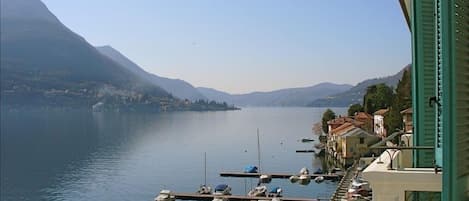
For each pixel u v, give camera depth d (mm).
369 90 111938
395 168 5895
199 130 194125
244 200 53938
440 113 4789
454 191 4289
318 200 50719
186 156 106062
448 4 4305
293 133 170250
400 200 5562
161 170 85812
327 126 111562
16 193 68250
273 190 59094
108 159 101750
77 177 80188
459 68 4395
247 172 77062
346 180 52750
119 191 68188
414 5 6516
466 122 4543
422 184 5516
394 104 75750
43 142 136375
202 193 59781
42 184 74438
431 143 6500
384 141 6355
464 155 4492
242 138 151750
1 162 96938
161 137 157625
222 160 97750
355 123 91750
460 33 4461
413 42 6602
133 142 139375
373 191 5719
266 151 112312
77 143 134750
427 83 6484
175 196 58156
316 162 90562
